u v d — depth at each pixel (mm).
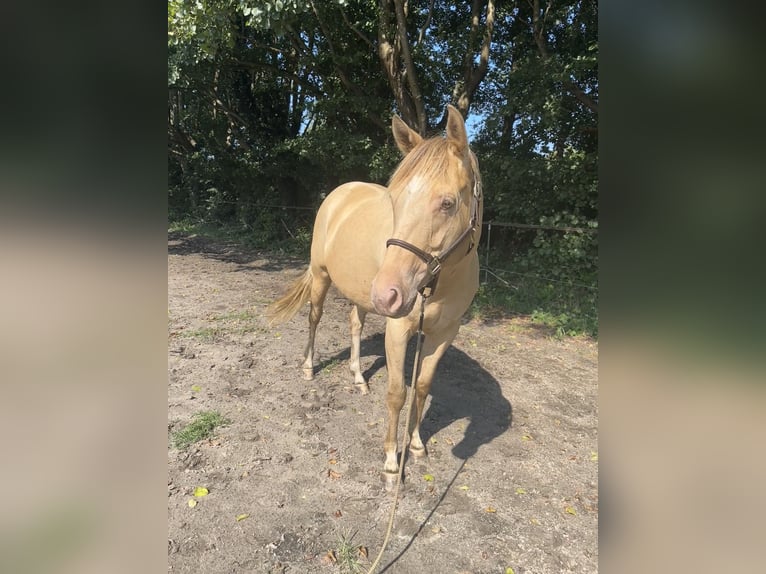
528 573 2000
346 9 8117
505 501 2461
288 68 10664
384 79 8883
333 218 3275
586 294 6172
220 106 12508
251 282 7688
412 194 1777
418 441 2812
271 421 3135
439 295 2189
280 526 2199
